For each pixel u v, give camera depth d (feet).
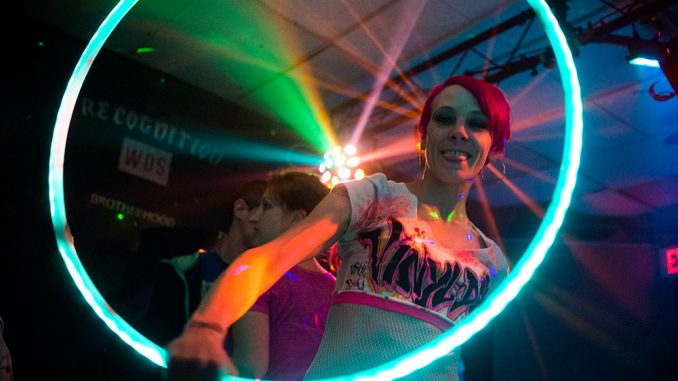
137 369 16.22
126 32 22.97
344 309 5.53
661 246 28.14
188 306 9.68
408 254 5.52
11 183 20.48
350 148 22.97
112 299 18.16
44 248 20.20
